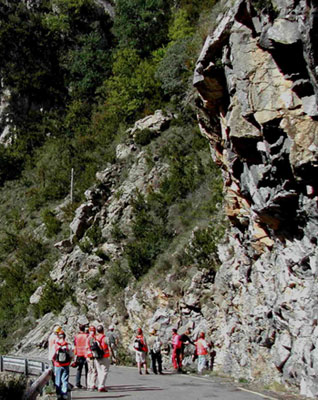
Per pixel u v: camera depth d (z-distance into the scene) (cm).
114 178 3662
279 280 1611
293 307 1505
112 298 2886
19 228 4069
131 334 2675
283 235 1547
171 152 3512
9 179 4569
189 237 2809
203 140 3509
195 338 2314
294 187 1388
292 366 1499
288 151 1328
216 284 2278
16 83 4881
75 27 5384
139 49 4925
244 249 1906
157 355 2005
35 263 3709
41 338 3039
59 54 5188
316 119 1273
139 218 3138
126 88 4362
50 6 5562
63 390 1256
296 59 1268
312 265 1423
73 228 3472
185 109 3738
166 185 3294
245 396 1346
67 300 3172
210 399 1289
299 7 1221
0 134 4800
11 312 3416
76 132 4606
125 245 3108
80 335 1578
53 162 4447
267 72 1345
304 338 1443
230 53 1437
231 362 1992
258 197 1516
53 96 4966
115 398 1306
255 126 1412
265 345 1717
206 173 3272
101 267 3111
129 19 5066
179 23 4553
